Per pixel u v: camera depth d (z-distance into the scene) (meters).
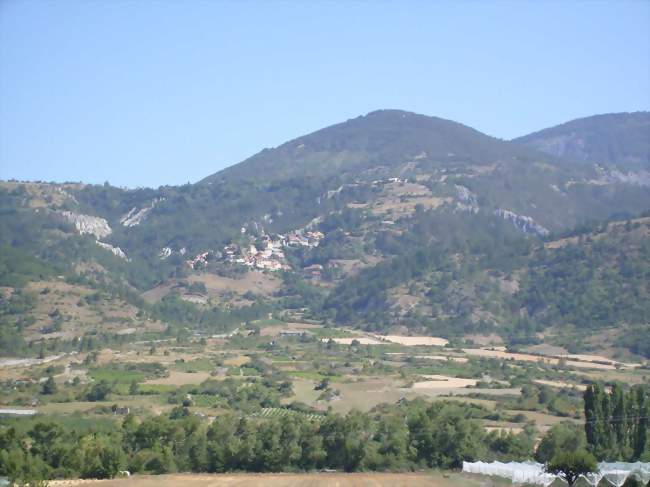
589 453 142.62
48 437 163.50
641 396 166.62
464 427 169.25
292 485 141.12
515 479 137.75
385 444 167.12
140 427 169.38
